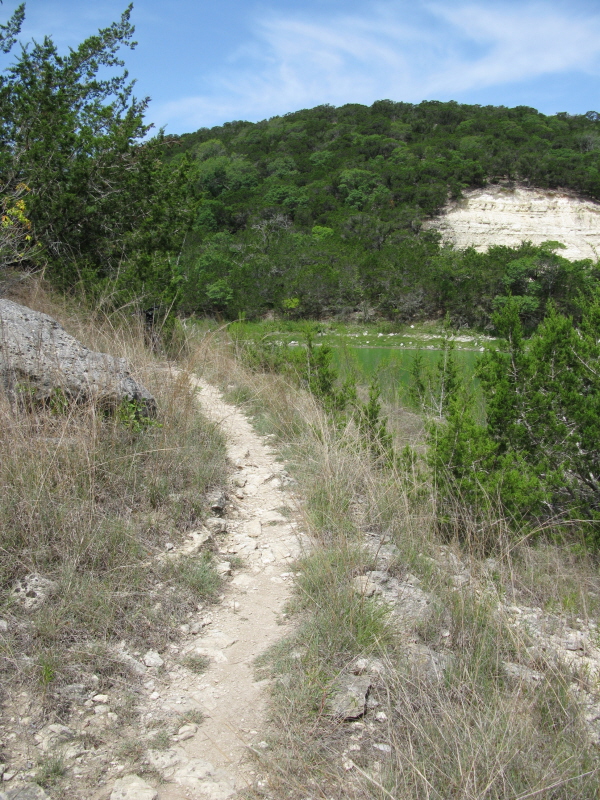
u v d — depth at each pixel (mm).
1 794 2283
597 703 3064
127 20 13258
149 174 11828
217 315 33344
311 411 7203
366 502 5156
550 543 5160
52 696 2791
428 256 48000
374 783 2326
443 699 2879
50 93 11211
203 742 2684
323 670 3057
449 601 3725
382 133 86875
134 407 5332
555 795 2434
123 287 9867
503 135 80438
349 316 44000
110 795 2354
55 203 10430
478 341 33625
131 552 3855
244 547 4480
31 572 3488
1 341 4812
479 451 5172
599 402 5586
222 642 3363
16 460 4016
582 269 39469
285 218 60188
